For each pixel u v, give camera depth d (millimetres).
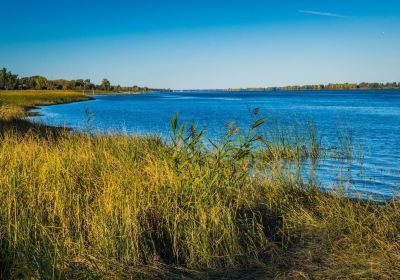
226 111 52812
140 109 58906
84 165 8016
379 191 9344
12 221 5418
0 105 34344
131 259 5195
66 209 5961
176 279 4820
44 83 167250
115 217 5551
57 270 4285
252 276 4891
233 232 5566
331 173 11562
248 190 7543
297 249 5660
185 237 5578
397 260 5070
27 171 7305
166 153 7469
